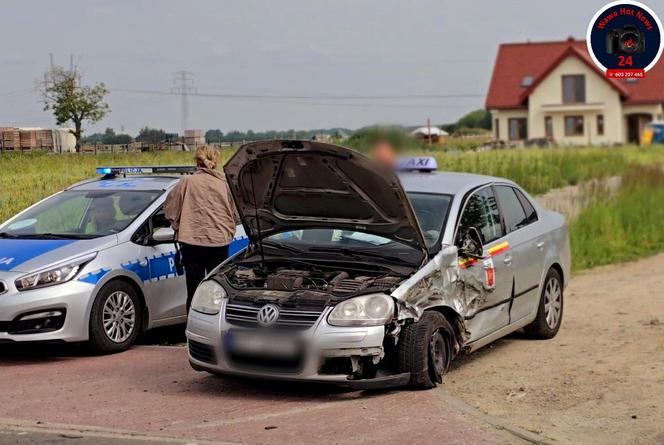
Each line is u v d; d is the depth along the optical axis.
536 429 7.03
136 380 8.54
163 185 11.02
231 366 7.74
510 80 75.75
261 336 7.58
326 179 8.07
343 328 7.47
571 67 71.50
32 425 7.01
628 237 19.97
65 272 9.44
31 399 7.85
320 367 7.49
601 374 8.87
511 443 6.50
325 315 7.51
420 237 8.12
